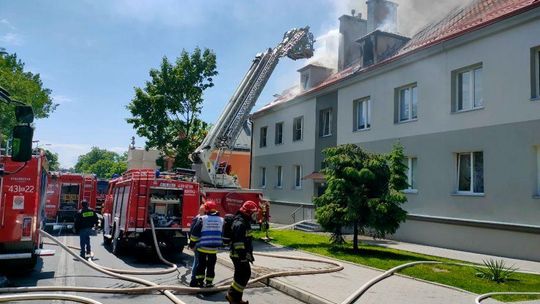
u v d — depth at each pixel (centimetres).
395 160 1189
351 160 1184
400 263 1014
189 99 2716
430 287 769
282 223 2386
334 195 1218
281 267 968
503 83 1227
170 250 1265
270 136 2653
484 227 1240
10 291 699
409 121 1563
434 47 1448
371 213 1148
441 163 1415
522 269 965
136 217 1155
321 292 729
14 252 823
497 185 1220
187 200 1218
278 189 2491
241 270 641
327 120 2136
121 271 906
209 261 782
